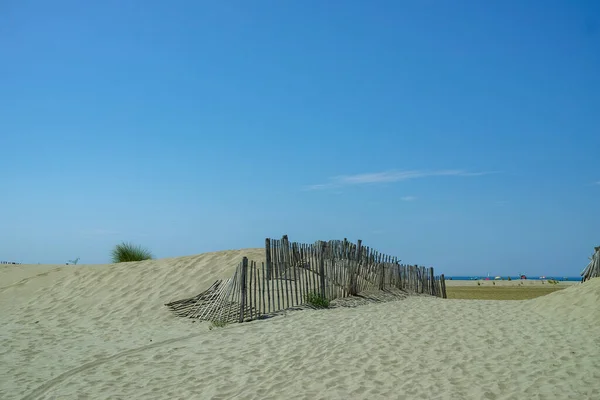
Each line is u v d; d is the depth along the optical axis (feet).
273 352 28.04
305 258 46.75
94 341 34.76
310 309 40.04
